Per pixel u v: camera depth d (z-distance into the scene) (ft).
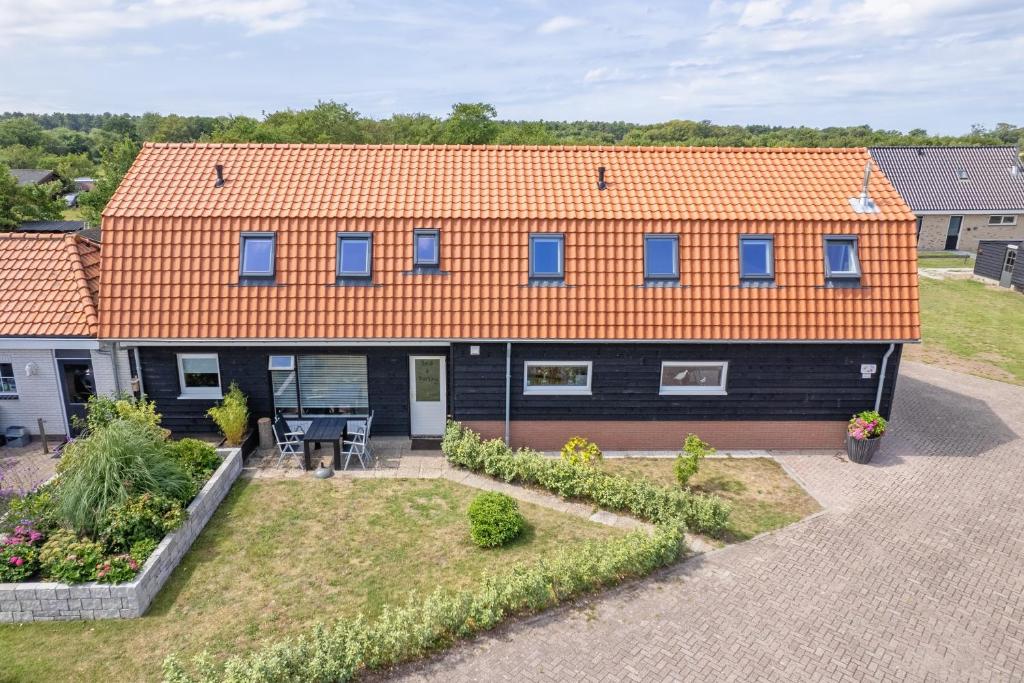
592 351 47.85
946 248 125.18
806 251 48.01
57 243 53.26
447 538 38.06
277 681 25.96
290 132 202.08
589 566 33.19
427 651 29.27
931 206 121.70
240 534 38.27
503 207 48.85
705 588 33.81
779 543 37.88
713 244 47.98
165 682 26.18
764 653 29.37
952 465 47.91
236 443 47.47
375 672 28.12
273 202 48.75
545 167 52.90
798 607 32.48
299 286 46.83
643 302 47.06
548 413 49.21
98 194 108.06
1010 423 55.57
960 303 91.76
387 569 35.24
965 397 61.31
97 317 47.55
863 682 27.84
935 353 73.72
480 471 46.19
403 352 48.93
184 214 47.55
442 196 49.78
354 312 46.50
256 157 52.54
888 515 41.06
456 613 29.91
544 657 28.99
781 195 50.67
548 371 49.01
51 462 47.57
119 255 46.88
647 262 47.65
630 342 46.75
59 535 33.32
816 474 46.47
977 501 42.86
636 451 50.16
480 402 49.01
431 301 46.78
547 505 41.73
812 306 47.24
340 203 48.91
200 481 41.01
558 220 48.14
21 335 47.09
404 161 53.01
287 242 47.34
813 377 48.96
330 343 46.55
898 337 47.11
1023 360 71.61
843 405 49.73
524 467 43.83
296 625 31.07
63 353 48.98
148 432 39.45
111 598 30.94
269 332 46.01
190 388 49.57
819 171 53.16
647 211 48.83
